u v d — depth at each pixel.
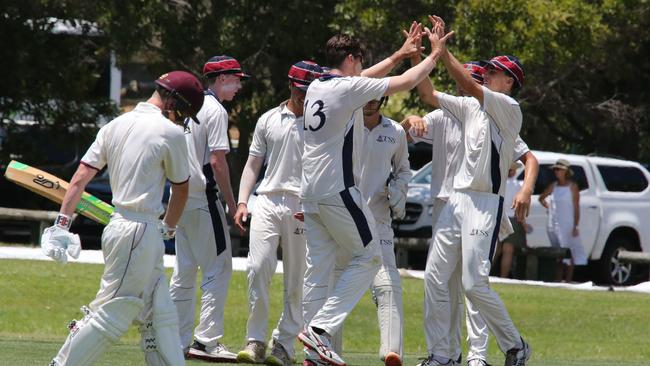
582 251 68.38
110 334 24.19
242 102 88.19
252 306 33.97
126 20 85.75
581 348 45.19
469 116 30.72
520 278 68.12
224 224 34.78
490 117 30.36
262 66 87.56
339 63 29.66
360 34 83.12
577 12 81.31
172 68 89.38
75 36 93.81
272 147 33.84
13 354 33.59
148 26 86.50
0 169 91.06
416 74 28.78
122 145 24.23
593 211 71.19
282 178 33.66
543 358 41.53
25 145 93.56
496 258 69.81
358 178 29.22
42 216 70.06
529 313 51.03
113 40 86.31
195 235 34.50
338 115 28.56
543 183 69.31
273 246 33.75
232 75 35.19
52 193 26.84
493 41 79.00
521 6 78.69
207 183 34.47
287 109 33.84
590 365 38.50
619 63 94.62
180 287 34.69
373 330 46.53
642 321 50.94
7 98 92.56
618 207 72.44
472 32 78.56
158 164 24.31
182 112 24.94
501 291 55.50
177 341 24.91
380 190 32.41
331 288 30.55
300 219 30.69
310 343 28.72
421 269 73.62
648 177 74.06
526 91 92.19
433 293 31.19
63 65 93.00
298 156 33.56
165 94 24.81
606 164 72.81
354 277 28.94
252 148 34.66
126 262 24.11
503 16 78.69
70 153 96.06
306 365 29.14
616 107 97.81
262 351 34.12
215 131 34.31
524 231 66.12
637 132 103.94
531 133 107.38
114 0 85.81
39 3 88.81
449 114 30.97
